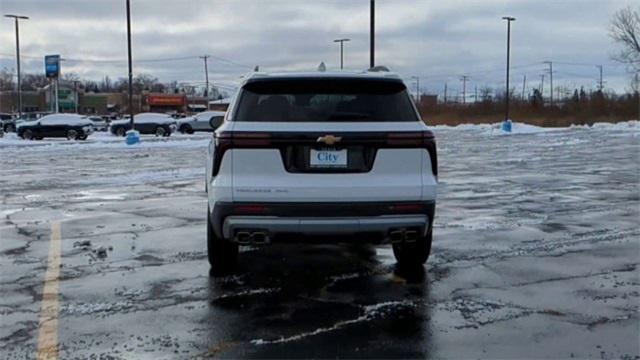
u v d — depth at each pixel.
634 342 4.35
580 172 16.62
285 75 5.56
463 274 6.12
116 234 8.13
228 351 4.22
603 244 7.43
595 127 50.84
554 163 19.69
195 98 137.50
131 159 23.66
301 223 5.33
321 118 5.43
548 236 7.90
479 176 15.62
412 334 4.52
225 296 5.44
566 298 5.35
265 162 5.34
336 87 5.61
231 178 5.35
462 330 4.60
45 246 7.41
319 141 5.31
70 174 17.38
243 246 7.43
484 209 10.12
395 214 5.41
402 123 5.49
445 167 18.36
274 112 5.46
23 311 5.04
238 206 5.33
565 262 6.57
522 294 5.46
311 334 4.53
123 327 4.67
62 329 4.62
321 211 5.32
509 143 32.38
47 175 17.12
